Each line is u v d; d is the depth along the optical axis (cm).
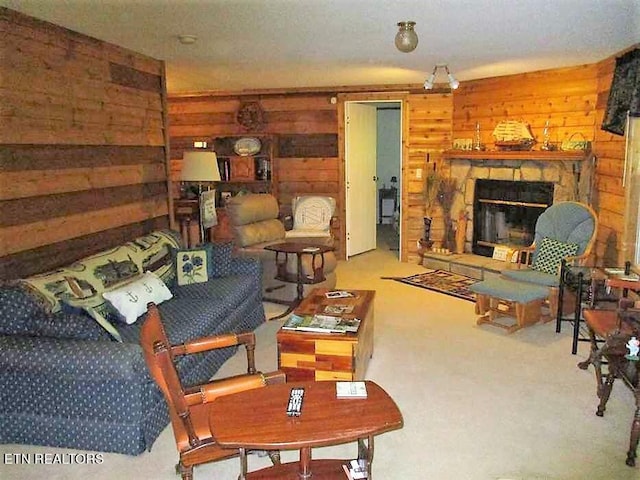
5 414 273
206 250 435
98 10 314
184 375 314
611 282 361
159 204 503
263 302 538
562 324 456
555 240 475
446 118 672
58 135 358
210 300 382
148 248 407
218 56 470
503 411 308
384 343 417
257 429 184
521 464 257
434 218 687
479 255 653
